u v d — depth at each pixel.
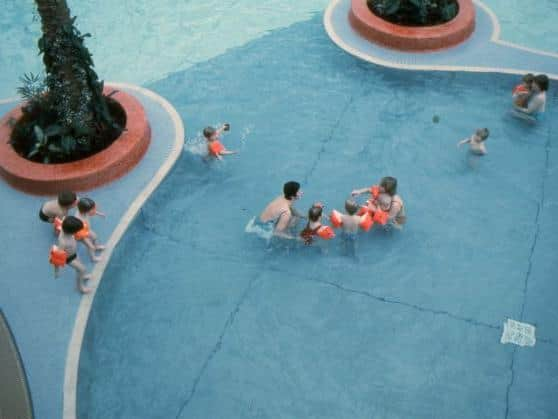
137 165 8.49
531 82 9.16
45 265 7.25
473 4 11.61
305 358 6.85
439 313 7.25
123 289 7.49
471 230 8.13
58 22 7.35
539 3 11.83
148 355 6.86
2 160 8.02
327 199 8.50
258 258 7.81
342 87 10.23
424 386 6.60
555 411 6.39
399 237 8.05
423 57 10.38
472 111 9.82
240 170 8.87
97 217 7.78
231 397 6.53
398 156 9.11
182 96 10.05
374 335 7.05
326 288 7.50
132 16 11.84
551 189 8.64
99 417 6.34
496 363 6.79
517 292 7.45
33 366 6.36
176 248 7.91
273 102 9.95
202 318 7.21
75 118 8.08
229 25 11.60
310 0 12.22
